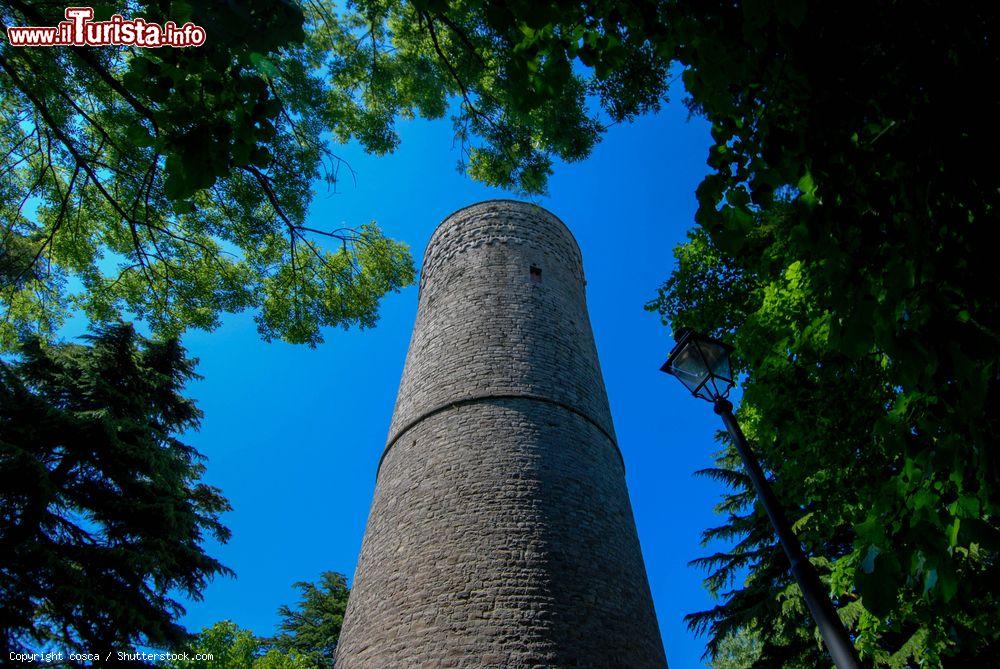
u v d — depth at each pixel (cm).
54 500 1155
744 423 768
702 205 330
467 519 933
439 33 778
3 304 929
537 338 1252
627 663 841
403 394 1277
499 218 1546
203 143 322
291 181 798
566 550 912
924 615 415
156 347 1580
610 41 381
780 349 593
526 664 762
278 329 966
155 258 880
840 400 597
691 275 945
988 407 296
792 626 1191
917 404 338
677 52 355
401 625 842
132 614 1097
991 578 404
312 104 768
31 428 1183
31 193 823
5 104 776
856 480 620
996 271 268
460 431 1073
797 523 1001
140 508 1243
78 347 1475
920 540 294
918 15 265
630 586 963
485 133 828
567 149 812
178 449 1509
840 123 287
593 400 1238
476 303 1321
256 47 277
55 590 1048
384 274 1008
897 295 274
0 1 613
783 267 705
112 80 602
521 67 371
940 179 271
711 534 1411
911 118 275
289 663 1780
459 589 847
